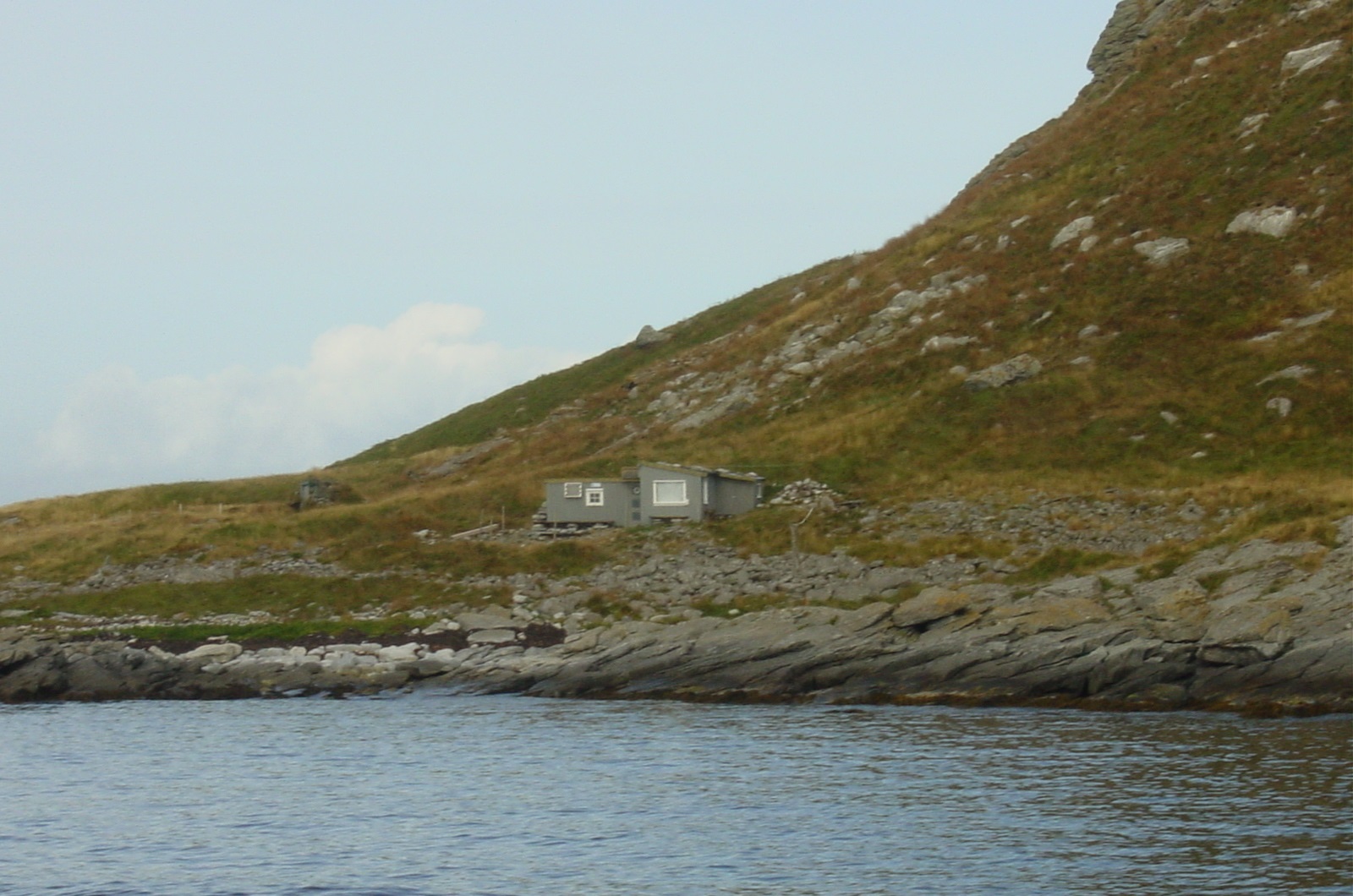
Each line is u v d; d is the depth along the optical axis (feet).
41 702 240.53
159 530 332.39
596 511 322.55
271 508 376.89
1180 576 228.43
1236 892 121.39
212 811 157.99
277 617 273.54
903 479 312.50
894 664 222.48
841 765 173.06
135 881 132.36
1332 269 341.82
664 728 201.98
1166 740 182.19
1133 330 347.97
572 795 161.27
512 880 130.00
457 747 190.80
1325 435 293.23
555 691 237.25
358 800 161.38
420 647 253.85
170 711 229.04
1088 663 211.82
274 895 127.24
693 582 272.51
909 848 136.67
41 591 296.92
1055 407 327.06
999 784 160.86
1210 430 305.53
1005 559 261.24
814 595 259.60
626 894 124.98
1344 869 126.62
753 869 131.44
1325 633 201.46
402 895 126.41
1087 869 128.57
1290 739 180.14
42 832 149.89
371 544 314.55
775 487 322.34
